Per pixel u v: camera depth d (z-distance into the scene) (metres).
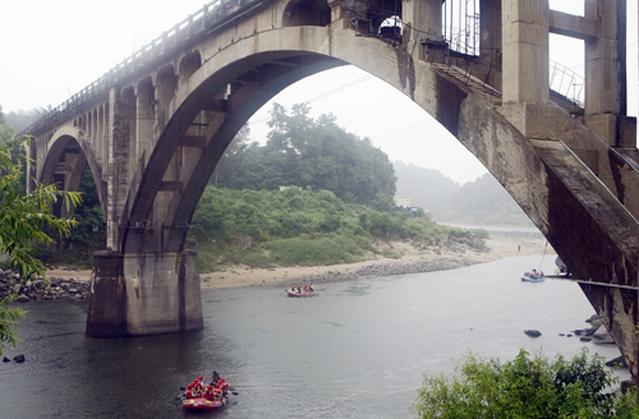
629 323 10.95
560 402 12.34
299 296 53.12
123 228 36.47
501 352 32.97
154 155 32.75
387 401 25.41
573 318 42.75
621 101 15.36
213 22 25.70
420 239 102.06
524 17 13.10
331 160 105.62
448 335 37.28
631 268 10.68
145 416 23.98
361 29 19.03
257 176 97.75
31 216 11.10
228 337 36.78
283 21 21.80
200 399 24.64
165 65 31.02
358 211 102.31
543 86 13.32
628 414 10.88
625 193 13.84
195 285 39.06
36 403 25.28
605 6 15.11
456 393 14.01
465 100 14.12
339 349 33.94
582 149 14.12
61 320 41.34
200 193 36.31
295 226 83.94
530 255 109.69
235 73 26.47
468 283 63.94
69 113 47.91
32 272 11.39
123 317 36.66
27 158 12.15
